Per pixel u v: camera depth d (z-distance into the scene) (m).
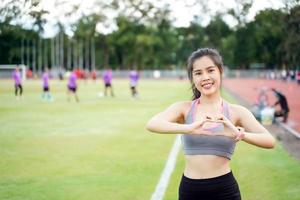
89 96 35.06
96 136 14.73
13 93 38.34
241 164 10.47
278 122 18.23
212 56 3.94
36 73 90.56
